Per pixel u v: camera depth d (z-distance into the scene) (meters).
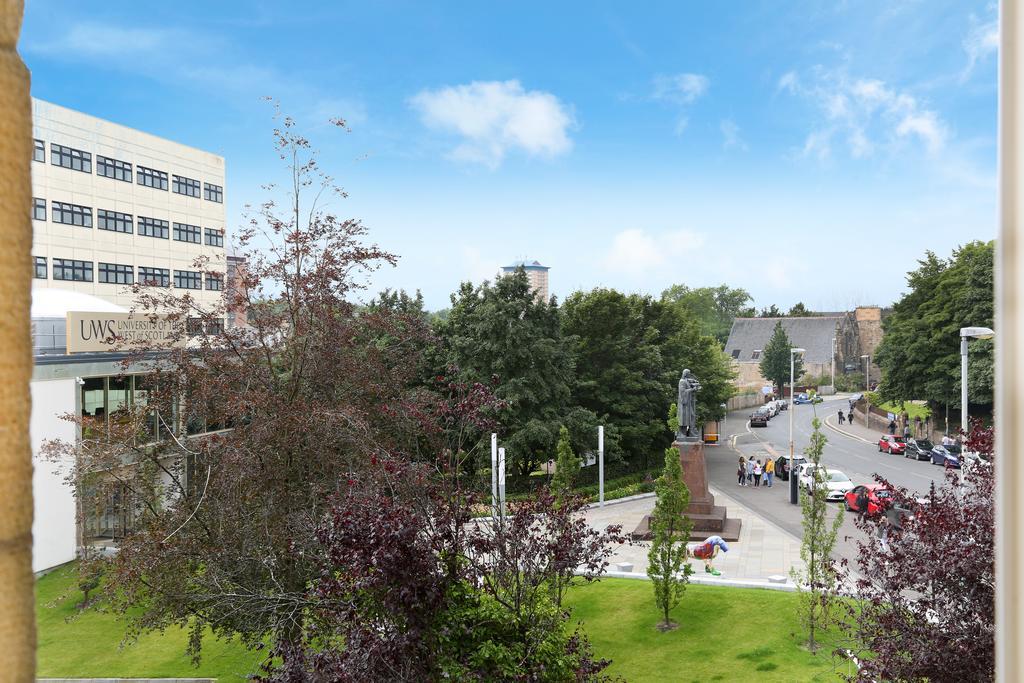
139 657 16.45
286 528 13.16
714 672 14.57
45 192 39.62
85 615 18.81
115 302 44.03
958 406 46.62
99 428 15.15
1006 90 1.00
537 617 9.53
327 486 13.70
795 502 32.44
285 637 10.98
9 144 1.07
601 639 16.59
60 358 23.72
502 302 32.59
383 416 15.70
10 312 1.07
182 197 49.91
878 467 42.16
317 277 15.47
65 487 23.50
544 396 33.16
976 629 8.64
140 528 14.41
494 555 10.02
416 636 8.28
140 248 46.12
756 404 90.81
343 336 15.92
